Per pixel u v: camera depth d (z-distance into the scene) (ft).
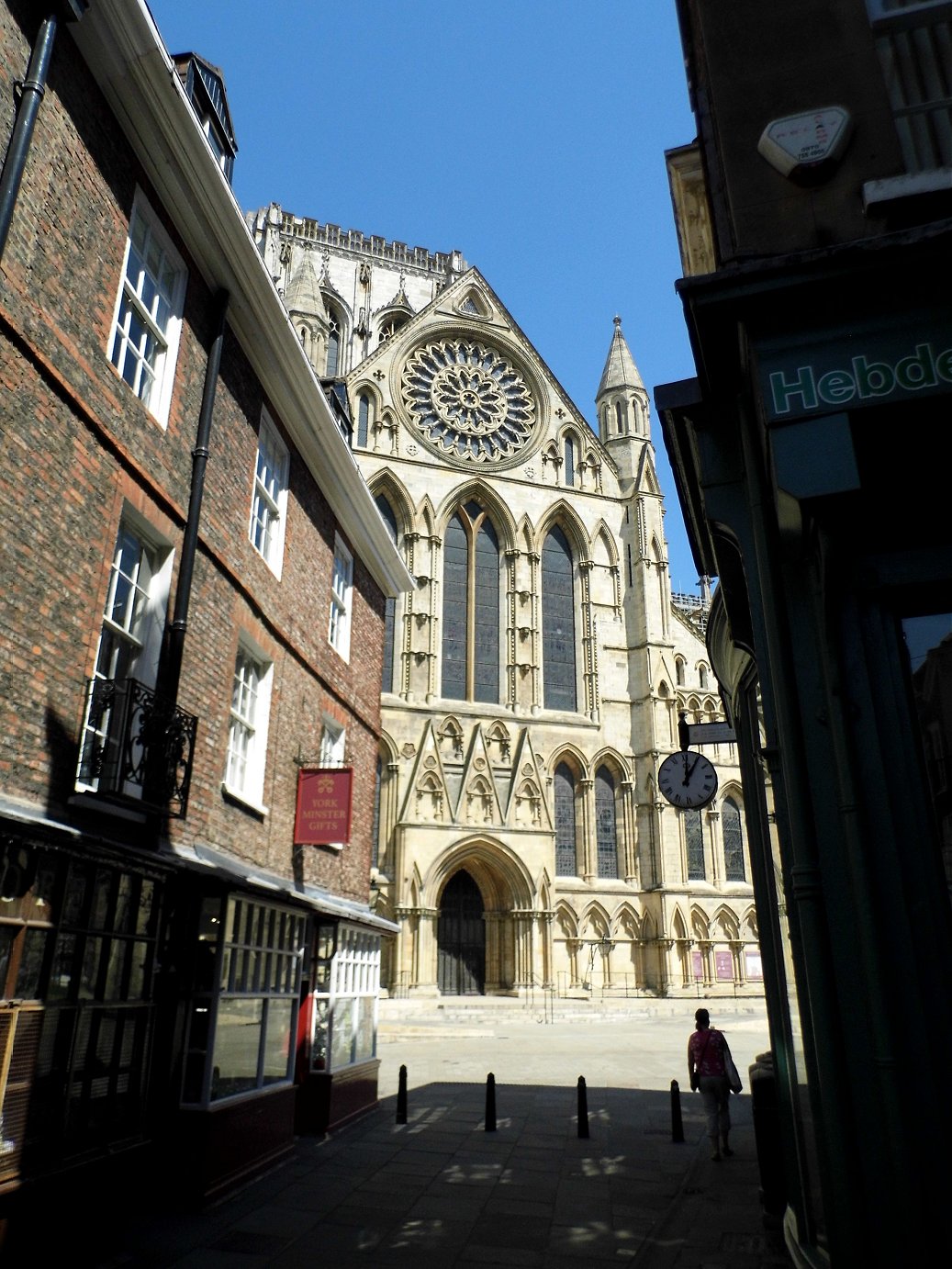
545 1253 28.48
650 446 168.04
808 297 18.85
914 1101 16.38
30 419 27.84
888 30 21.45
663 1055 84.53
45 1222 25.31
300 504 53.16
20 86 27.84
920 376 17.79
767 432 18.69
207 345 41.50
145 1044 32.14
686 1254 27.71
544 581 157.17
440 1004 120.67
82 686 30.07
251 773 45.37
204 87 45.03
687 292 19.40
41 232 28.78
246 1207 33.04
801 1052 21.72
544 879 134.10
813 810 19.19
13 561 26.73
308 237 220.84
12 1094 24.47
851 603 18.93
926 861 17.48
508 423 163.43
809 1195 21.62
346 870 57.62
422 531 148.36
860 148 20.56
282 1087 41.52
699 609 198.59
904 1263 15.71
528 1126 49.52
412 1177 37.96
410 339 161.17
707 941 140.97
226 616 41.83
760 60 21.89
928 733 18.33
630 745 149.79
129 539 35.22
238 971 37.47
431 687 140.77
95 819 29.99
